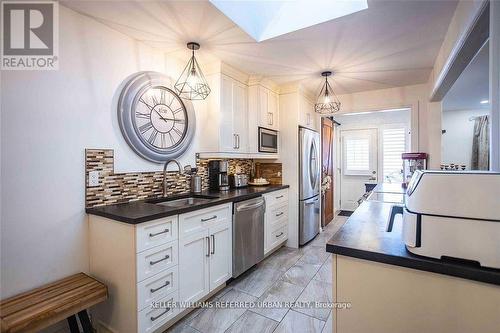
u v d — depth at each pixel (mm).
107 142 1890
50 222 1597
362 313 987
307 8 1885
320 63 2588
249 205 2531
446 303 846
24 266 1490
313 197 3781
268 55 2402
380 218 1509
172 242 1729
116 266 1605
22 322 1205
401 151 5258
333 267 1046
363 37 2055
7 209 1431
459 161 4914
